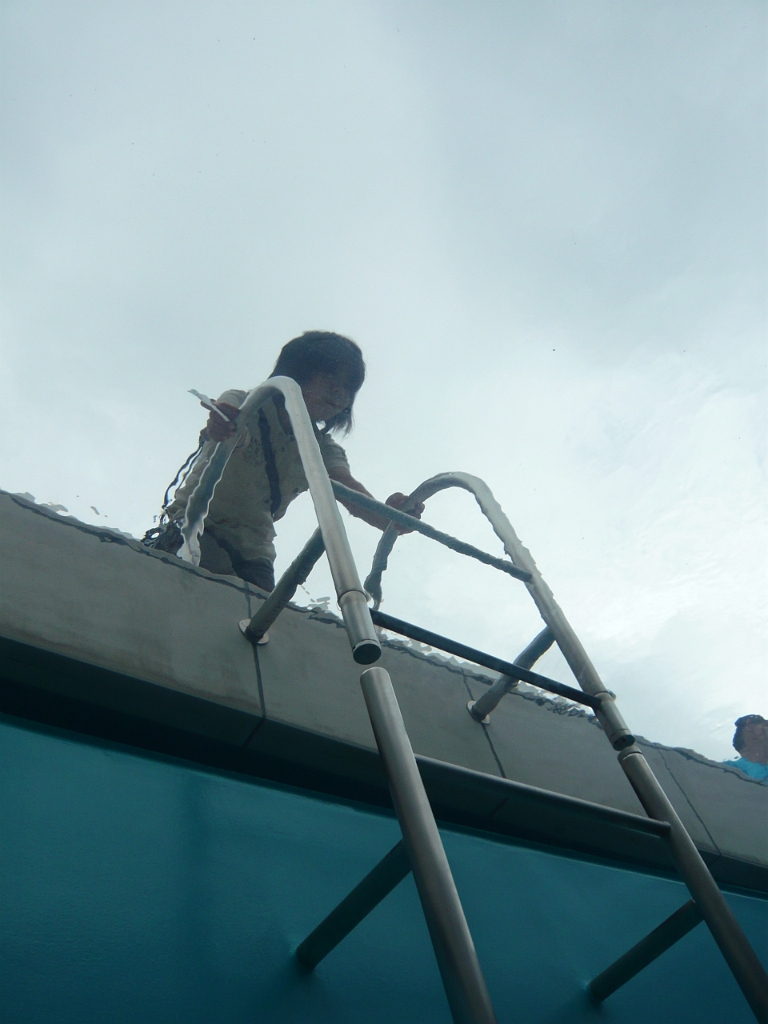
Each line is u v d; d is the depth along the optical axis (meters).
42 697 1.69
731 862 2.50
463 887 1.85
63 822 1.44
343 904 1.29
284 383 1.93
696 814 2.58
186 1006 1.27
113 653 1.75
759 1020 1.20
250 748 1.87
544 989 1.70
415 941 1.61
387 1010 1.45
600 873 2.16
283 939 1.46
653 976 1.90
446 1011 1.50
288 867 1.61
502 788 1.25
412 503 2.31
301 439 1.63
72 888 1.34
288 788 1.82
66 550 1.91
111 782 1.57
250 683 1.91
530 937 1.81
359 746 1.93
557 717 2.51
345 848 1.73
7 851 1.34
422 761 1.17
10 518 1.89
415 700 2.23
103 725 1.75
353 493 1.85
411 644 2.39
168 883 1.44
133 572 1.98
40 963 1.22
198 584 2.07
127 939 1.32
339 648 2.18
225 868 1.53
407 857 1.14
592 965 1.82
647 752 2.68
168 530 2.39
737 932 1.29
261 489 2.63
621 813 1.38
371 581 2.33
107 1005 1.21
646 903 2.12
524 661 1.96
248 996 1.34
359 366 2.99
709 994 1.93
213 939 1.39
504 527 1.99
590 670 1.63
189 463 2.56
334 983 1.44
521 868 2.01
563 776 2.29
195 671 1.84
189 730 1.81
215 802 1.66
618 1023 1.71
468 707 2.32
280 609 1.96
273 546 2.63
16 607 1.71
